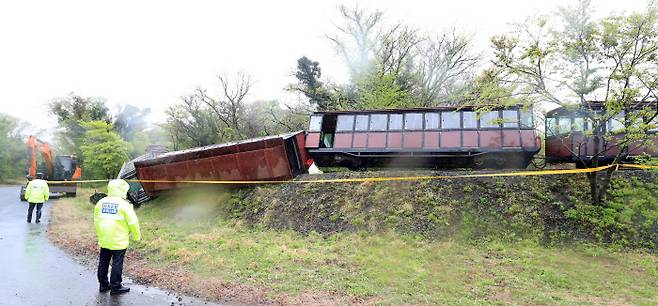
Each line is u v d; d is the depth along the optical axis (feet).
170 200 57.72
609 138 35.70
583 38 35.04
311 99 111.75
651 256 30.99
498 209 38.14
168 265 29.09
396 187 43.52
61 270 27.32
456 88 99.96
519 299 22.17
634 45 33.91
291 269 27.50
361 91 94.53
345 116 56.85
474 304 21.15
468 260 30.04
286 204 45.78
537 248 32.96
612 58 34.65
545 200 38.63
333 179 48.24
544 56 35.81
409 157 53.42
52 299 21.71
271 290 23.31
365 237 36.96
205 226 44.98
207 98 128.57
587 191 39.32
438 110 52.42
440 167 53.93
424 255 31.35
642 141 38.42
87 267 28.19
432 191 41.78
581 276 26.55
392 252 32.17
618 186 39.68
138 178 59.31
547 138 49.88
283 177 51.08
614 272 27.55
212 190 54.90
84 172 118.21
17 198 75.20
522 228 35.68
